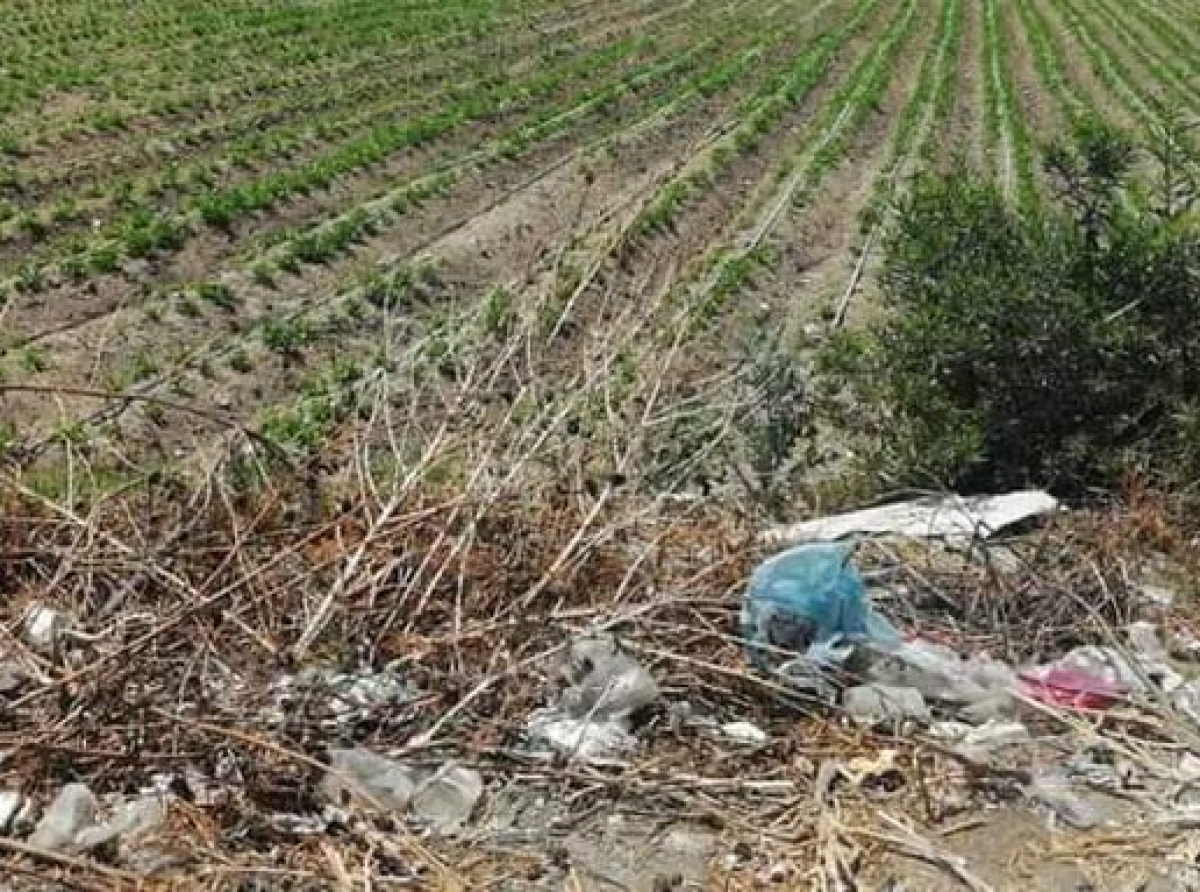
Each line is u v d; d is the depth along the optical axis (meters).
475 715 4.95
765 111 26.97
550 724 4.97
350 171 20.61
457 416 6.20
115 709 4.62
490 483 5.79
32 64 26.77
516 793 4.73
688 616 5.55
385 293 15.70
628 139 24.34
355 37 32.38
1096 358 8.37
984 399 8.50
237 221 18.03
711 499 6.61
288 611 5.26
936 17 41.84
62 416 7.75
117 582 5.38
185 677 4.76
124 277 15.91
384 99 27.06
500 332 7.06
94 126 22.16
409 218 19.30
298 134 23.08
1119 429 8.34
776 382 8.48
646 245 18.55
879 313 16.83
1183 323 8.43
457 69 30.45
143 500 6.04
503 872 4.41
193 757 4.61
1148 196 10.10
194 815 4.43
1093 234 8.87
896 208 9.68
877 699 5.20
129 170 20.77
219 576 5.28
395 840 4.42
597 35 36.09
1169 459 8.09
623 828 4.63
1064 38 39.81
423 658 5.09
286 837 4.43
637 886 4.42
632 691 5.04
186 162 21.50
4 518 5.60
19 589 5.43
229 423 6.01
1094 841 4.70
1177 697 5.53
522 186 21.56
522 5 39.31
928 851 4.57
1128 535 7.09
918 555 6.60
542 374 7.21
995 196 9.50
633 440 6.31
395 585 5.35
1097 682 5.52
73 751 4.50
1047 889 4.52
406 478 5.71
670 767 4.86
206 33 31.00
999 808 4.83
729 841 4.61
